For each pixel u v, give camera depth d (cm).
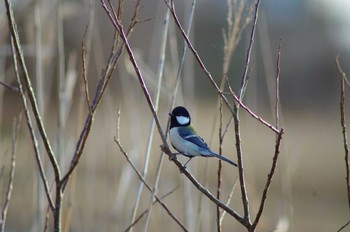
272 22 2830
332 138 2598
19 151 1342
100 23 1552
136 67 564
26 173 1178
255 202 1058
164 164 1295
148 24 1845
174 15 565
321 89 2991
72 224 1163
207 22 2283
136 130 1075
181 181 1008
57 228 568
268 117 2220
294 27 2908
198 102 2117
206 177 841
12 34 544
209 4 2264
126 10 1605
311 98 2986
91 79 1486
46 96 1123
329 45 3003
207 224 1015
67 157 1057
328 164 2350
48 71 1106
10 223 1202
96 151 1213
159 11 1141
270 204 1602
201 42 2292
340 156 2419
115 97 1566
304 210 1944
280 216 1018
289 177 1041
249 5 782
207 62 2289
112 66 589
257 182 2011
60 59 947
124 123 1553
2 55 1042
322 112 2972
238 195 1661
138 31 1834
